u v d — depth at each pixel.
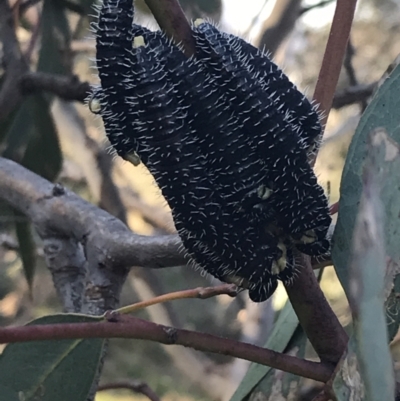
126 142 0.23
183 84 0.22
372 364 0.18
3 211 0.51
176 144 0.22
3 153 0.57
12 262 1.10
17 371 0.28
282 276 0.24
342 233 0.24
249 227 0.23
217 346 0.24
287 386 0.34
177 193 0.22
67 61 0.57
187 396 1.39
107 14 0.22
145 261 0.35
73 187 0.83
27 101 0.54
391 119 0.23
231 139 0.22
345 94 0.51
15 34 0.53
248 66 0.23
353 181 0.24
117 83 0.22
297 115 0.24
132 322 0.23
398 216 0.20
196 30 0.23
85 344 0.28
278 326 0.34
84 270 0.40
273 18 0.60
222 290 0.27
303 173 0.23
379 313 0.18
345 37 0.27
